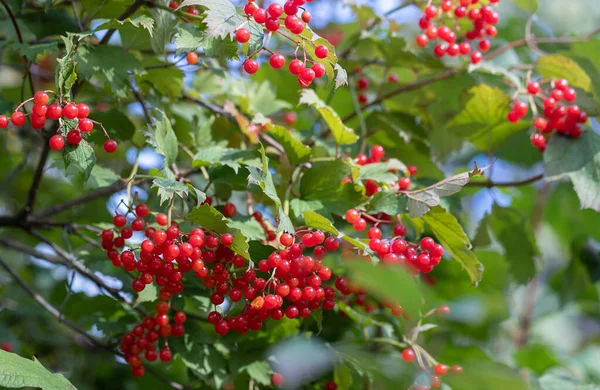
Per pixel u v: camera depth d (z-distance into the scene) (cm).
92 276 201
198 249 186
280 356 199
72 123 186
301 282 188
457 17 209
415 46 220
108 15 201
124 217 191
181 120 213
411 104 220
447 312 200
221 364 198
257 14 187
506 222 212
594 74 218
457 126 213
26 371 184
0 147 233
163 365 204
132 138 203
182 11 195
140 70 196
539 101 212
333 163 196
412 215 191
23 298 230
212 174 198
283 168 197
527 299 259
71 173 194
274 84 226
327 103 216
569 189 254
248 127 204
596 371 245
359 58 219
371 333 212
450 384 185
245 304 190
